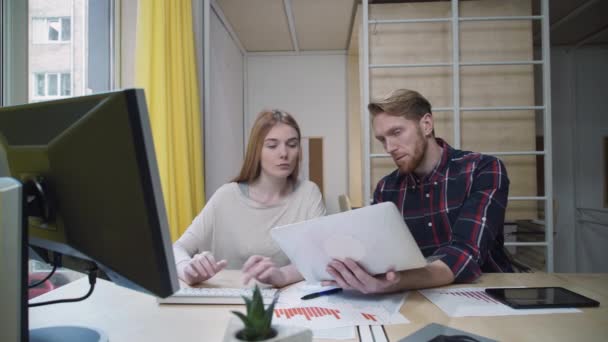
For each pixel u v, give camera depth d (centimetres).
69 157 55
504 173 129
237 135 411
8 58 145
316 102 450
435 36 270
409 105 135
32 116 63
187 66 227
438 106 268
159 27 199
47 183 60
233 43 394
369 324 74
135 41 220
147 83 195
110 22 218
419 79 269
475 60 268
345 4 324
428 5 274
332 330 71
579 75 400
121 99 49
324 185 446
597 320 75
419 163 143
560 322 74
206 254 110
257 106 452
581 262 396
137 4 219
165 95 199
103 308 86
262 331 51
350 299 90
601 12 316
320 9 334
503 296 89
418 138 137
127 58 220
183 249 134
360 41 305
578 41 388
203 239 152
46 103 61
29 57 152
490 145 266
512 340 66
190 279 105
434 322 75
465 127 267
